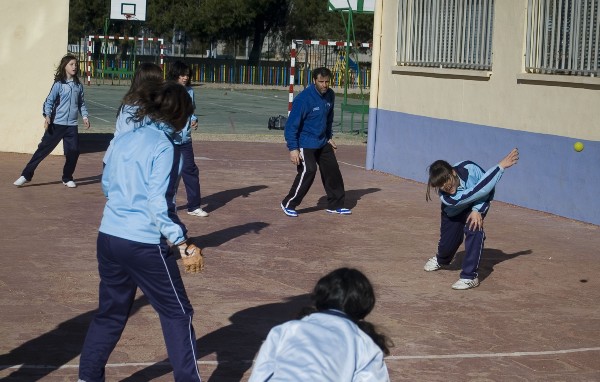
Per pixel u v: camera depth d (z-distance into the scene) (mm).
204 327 7004
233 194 13695
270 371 3301
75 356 6223
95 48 53781
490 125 14289
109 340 5383
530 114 13414
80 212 11625
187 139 11477
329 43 28234
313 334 3340
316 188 14656
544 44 13125
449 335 7059
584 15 12320
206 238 10430
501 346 6840
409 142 16469
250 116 30938
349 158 19609
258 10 52156
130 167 5152
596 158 12195
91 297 7727
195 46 60938
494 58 14133
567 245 10852
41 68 17375
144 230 5113
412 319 7465
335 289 3500
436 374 6141
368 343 3383
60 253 9312
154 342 6609
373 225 11633
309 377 3209
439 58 15625
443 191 8398
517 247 10633
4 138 17484
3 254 9172
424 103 16000
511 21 13719
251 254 9680
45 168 15594
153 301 5242
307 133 11805
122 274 5270
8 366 5973
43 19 17281
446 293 8383
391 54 17031
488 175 8195
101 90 42531
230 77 53906
